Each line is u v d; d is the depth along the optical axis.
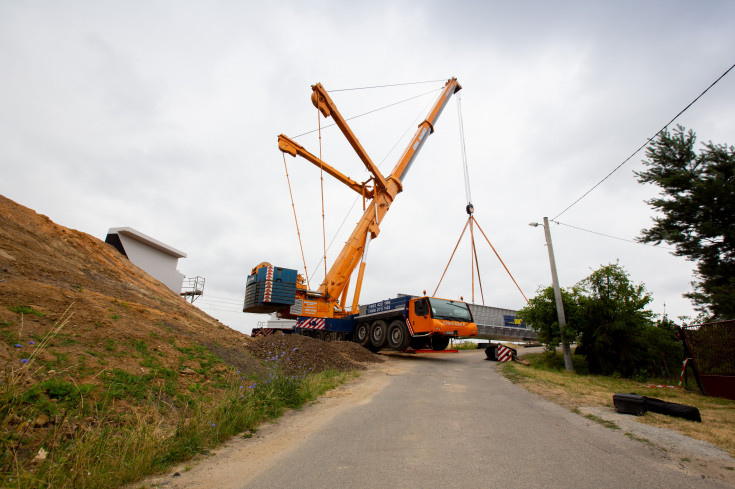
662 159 15.52
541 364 17.62
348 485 3.16
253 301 19.81
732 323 10.17
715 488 3.21
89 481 2.92
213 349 7.92
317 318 20.22
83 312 6.20
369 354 16.11
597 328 15.30
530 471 3.50
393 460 3.80
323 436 4.73
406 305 17.92
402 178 24.95
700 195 14.02
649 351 14.80
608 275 15.82
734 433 5.04
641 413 6.00
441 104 28.12
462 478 3.31
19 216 9.64
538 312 16.94
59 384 3.99
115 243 17.70
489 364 15.82
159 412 4.65
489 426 5.23
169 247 19.91
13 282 6.11
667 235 15.16
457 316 17.03
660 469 3.63
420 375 11.43
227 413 4.91
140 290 10.68
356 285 21.72
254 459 3.86
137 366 5.45
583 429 5.16
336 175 22.52
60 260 8.98
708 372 10.55
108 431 3.66
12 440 2.90
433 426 5.22
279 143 20.08
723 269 14.39
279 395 6.54
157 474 3.39
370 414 6.01
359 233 22.00
